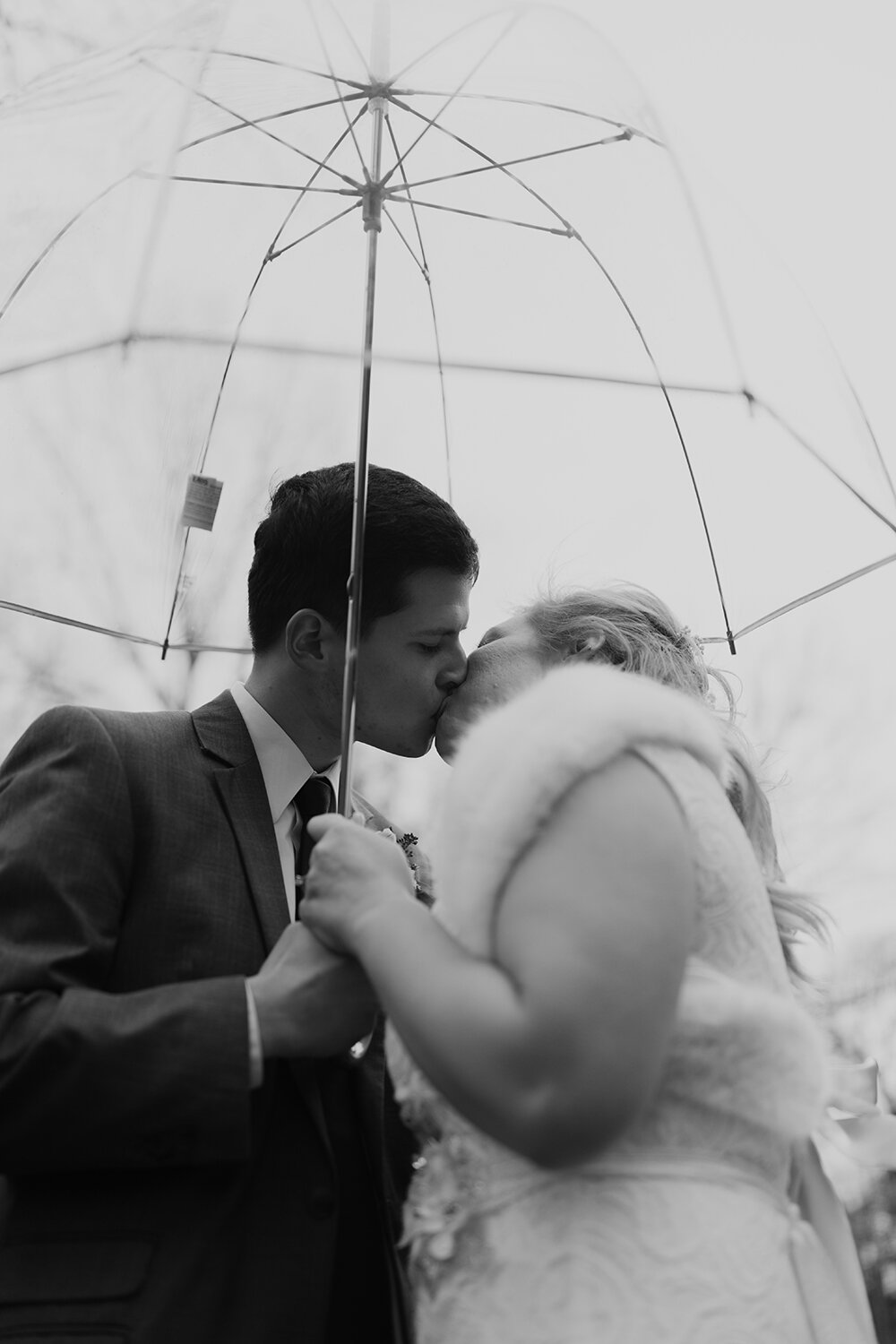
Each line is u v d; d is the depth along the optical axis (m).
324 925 1.68
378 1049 2.14
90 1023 1.82
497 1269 1.58
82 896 1.96
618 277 2.38
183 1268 1.84
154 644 2.44
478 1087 1.40
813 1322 1.61
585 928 1.40
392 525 2.27
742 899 1.62
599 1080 1.36
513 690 2.26
